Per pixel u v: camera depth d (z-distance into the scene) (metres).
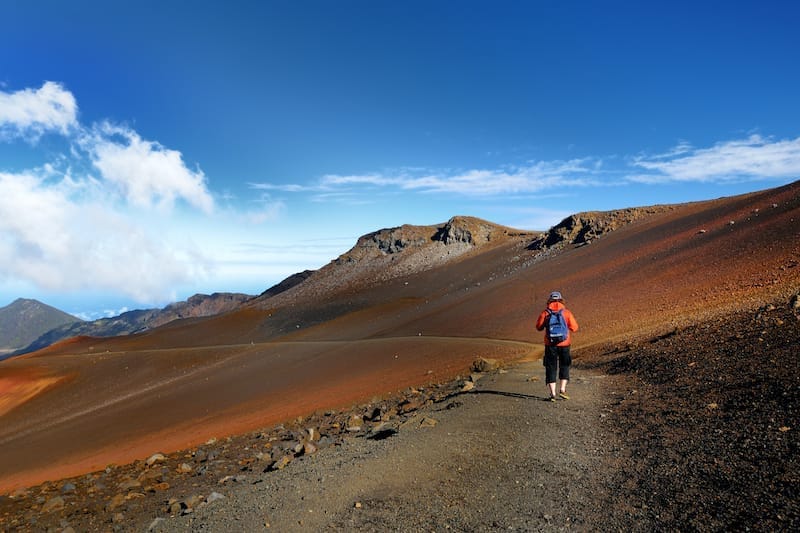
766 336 10.35
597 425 7.50
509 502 4.81
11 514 7.39
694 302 28.06
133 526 5.84
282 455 9.68
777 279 23.09
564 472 5.54
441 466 6.01
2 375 103.38
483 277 142.00
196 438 28.58
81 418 62.25
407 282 175.12
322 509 4.93
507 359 28.95
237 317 178.50
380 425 10.41
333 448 8.44
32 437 55.19
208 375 78.19
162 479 9.03
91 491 8.56
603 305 44.84
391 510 4.77
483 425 8.02
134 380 91.00
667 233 79.06
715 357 10.30
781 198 59.03
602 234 118.38
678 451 5.62
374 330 94.81
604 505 4.54
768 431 5.51
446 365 37.31
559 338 9.78
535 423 7.92
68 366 109.25
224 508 5.53
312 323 147.75
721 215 72.31
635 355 14.07
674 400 8.08
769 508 3.85
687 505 4.23
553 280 80.06
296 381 51.81
